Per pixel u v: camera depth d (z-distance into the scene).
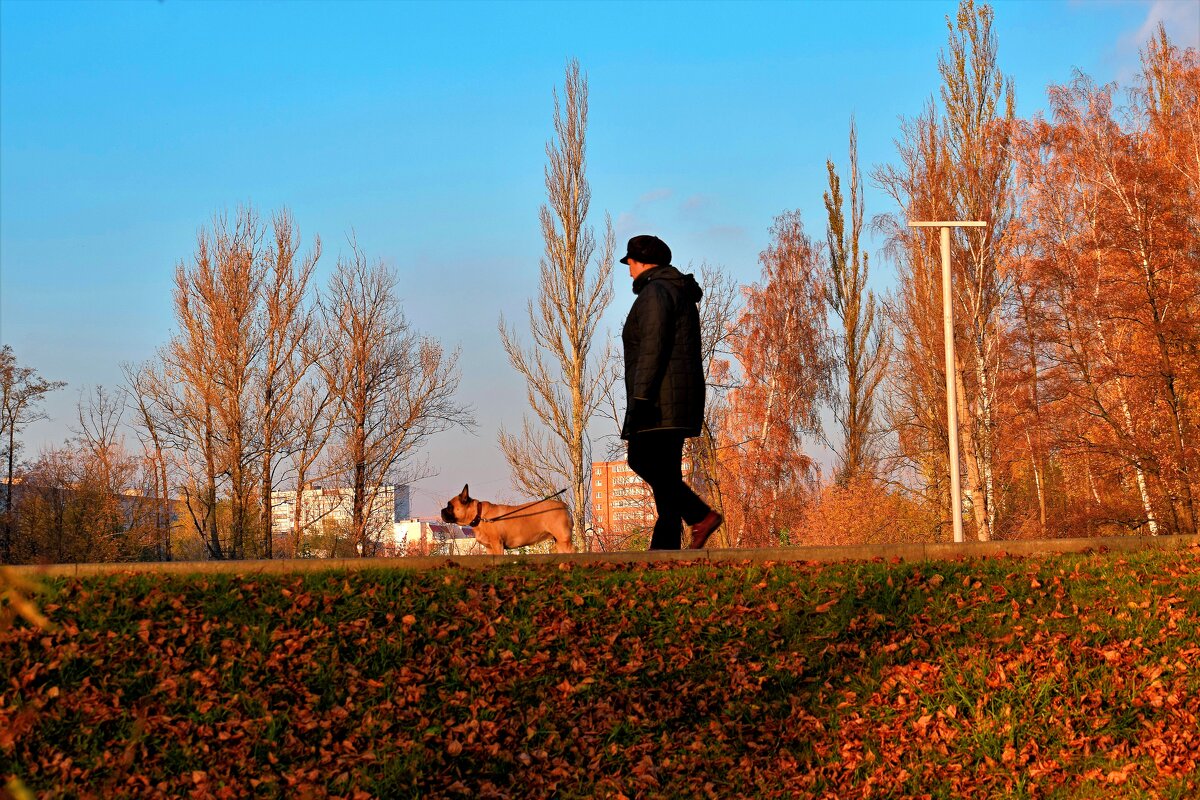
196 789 5.84
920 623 7.93
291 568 8.51
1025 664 7.36
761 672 7.36
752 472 42.91
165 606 7.59
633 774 6.40
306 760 6.21
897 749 6.72
